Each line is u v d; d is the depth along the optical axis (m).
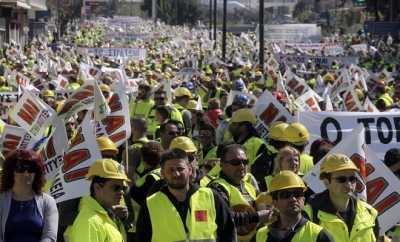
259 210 13.59
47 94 28.08
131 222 14.59
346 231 12.36
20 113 17.02
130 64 64.50
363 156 14.29
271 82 40.72
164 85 33.19
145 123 19.30
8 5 98.38
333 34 166.00
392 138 20.44
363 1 144.00
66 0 174.25
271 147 16.47
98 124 17.36
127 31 156.25
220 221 12.10
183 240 11.89
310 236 11.30
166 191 12.04
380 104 28.91
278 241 11.37
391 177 14.41
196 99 33.75
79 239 11.40
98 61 64.62
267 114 21.48
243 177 14.01
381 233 14.49
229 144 13.96
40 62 58.97
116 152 15.34
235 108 23.50
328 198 12.47
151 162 15.53
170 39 133.88
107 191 11.63
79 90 16.97
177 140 14.23
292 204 11.32
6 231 11.43
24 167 11.47
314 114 20.62
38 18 138.75
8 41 105.50
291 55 67.75
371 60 75.12
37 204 11.59
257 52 89.94
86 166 13.10
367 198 14.48
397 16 119.38
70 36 144.25
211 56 79.50
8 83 38.88
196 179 14.39
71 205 13.09
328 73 48.47
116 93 17.61
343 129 20.52
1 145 16.78
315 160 17.33
